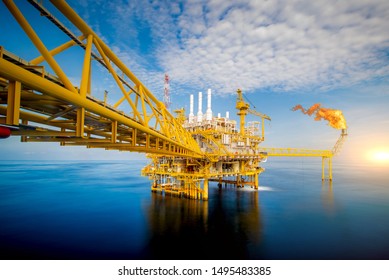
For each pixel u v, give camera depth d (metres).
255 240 26.62
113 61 12.16
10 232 28.45
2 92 7.96
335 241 26.39
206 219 34.38
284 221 33.69
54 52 9.03
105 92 11.32
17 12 5.99
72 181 80.62
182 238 27.03
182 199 47.06
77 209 39.78
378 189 63.81
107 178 91.06
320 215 36.84
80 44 10.11
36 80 6.32
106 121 12.88
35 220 33.47
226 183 65.31
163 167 52.22
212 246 24.91
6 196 52.09
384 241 26.44
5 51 6.15
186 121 64.12
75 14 8.42
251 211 38.97
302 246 25.05
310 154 80.69
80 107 8.80
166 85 61.84
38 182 78.00
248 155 54.03
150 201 45.59
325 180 85.94
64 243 25.16
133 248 24.14
